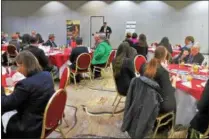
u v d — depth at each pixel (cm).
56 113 191
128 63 306
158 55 252
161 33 1162
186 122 268
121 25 1189
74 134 272
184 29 1138
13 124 178
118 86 317
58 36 1236
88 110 348
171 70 325
